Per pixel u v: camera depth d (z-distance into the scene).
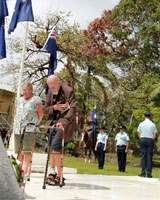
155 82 22.56
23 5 12.31
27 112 5.41
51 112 5.32
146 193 5.85
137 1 23.30
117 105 26.62
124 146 13.59
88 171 11.05
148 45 23.33
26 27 13.42
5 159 2.37
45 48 11.52
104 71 25.75
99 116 28.42
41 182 5.77
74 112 5.31
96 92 26.91
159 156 32.31
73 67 25.50
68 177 7.70
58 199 4.25
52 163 5.59
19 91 12.92
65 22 24.88
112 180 7.84
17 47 23.88
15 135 5.45
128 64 25.89
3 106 24.89
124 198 4.95
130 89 25.95
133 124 25.86
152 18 23.14
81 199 4.42
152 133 9.98
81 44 25.33
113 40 24.94
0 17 11.56
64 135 5.19
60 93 5.43
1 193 2.24
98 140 14.21
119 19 23.91
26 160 5.54
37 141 5.39
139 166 20.38
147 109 21.86
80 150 24.86
